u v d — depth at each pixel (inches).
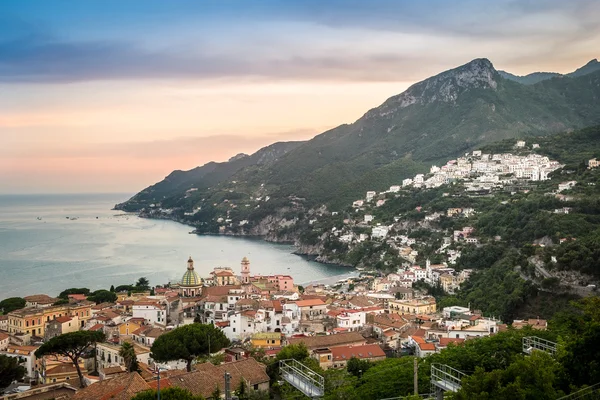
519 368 3814.0
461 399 3595.0
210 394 4995.1
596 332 3816.4
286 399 4859.7
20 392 5949.8
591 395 3511.3
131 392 4776.1
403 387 5000.0
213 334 6673.2
